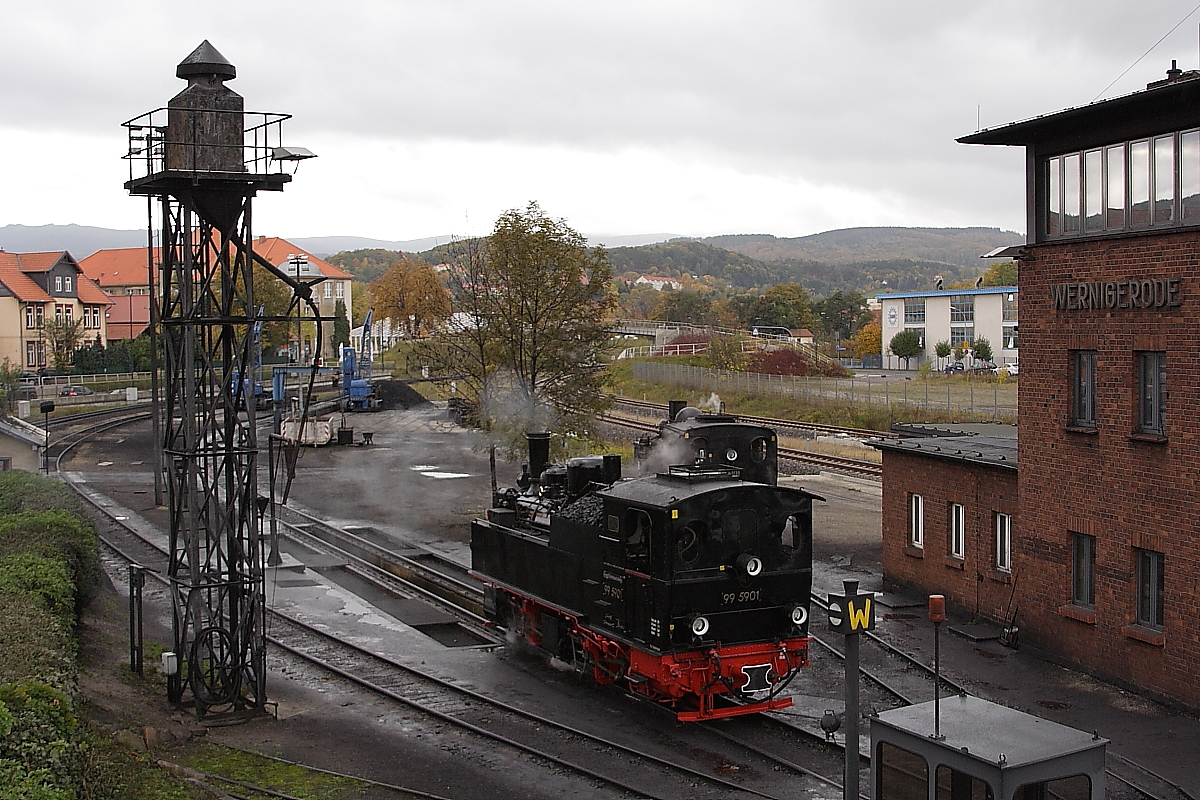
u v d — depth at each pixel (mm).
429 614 22359
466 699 16719
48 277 81812
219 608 16266
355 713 16109
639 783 13180
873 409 51156
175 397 16391
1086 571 17594
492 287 33375
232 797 12445
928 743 9422
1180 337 15492
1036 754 9047
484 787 13164
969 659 18156
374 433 54500
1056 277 17859
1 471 33219
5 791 8898
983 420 45281
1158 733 14633
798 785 13062
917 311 90188
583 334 32906
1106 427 16859
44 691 11023
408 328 98625
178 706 16141
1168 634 15773
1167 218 15867
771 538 15406
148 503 35031
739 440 20125
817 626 20469
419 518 33031
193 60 15273
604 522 16297
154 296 33750
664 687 14828
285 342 90312
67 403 63844
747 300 126812
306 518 32781
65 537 20250
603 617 16312
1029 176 18500
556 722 15367
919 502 22422
